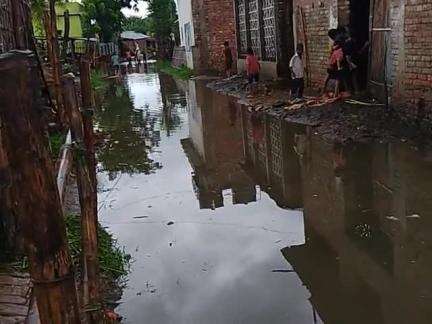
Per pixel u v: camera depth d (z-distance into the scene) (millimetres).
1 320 3803
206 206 6812
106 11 37500
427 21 7965
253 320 3982
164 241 5715
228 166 8805
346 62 11219
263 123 11836
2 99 1815
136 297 4480
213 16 25500
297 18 14133
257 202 6812
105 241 5516
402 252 4832
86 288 3709
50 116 9766
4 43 7410
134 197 7422
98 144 11328
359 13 11344
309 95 13289
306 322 3898
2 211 4680
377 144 8266
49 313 2025
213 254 5273
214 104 16078
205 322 4016
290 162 8375
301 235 5562
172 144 11000
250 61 16797
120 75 33000
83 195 3768
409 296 4102
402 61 8883
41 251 1963
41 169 1908
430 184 6324
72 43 18938
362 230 5438
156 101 18578
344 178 7062
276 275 4695
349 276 4500
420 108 8352
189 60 28656
